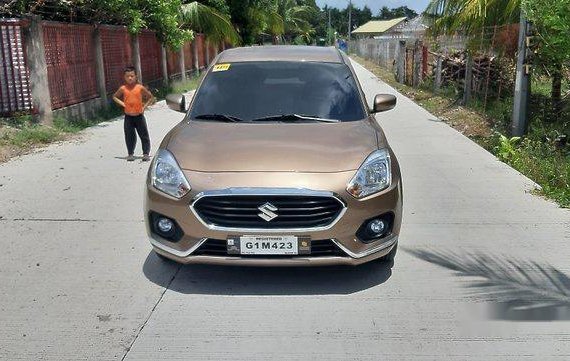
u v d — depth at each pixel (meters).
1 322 3.97
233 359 3.53
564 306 4.16
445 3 13.85
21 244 5.40
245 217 4.15
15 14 11.76
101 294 4.38
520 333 3.82
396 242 4.70
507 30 11.80
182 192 4.23
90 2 13.42
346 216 4.16
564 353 3.60
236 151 4.49
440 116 14.22
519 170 8.35
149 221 4.49
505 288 4.44
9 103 11.26
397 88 22.39
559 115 11.05
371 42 49.53
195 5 23.94
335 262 4.24
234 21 33.25
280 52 6.12
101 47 14.52
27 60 11.09
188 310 4.14
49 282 4.59
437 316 4.04
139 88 8.80
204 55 30.53
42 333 3.83
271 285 4.54
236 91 5.54
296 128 4.95
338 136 4.79
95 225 5.93
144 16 17.80
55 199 6.84
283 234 4.11
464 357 3.55
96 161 8.94
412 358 3.54
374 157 4.49
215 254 4.26
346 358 3.54
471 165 8.63
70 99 12.91
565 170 7.79
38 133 10.55
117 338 3.77
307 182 4.14
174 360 3.52
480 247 5.29
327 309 4.15
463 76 17.72
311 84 5.58
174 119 13.84
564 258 5.02
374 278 4.65
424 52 21.02
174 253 4.34
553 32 8.98
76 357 3.55
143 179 7.80
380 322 3.96
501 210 6.40
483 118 12.96
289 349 3.64
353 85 5.65
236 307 4.19
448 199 6.83
